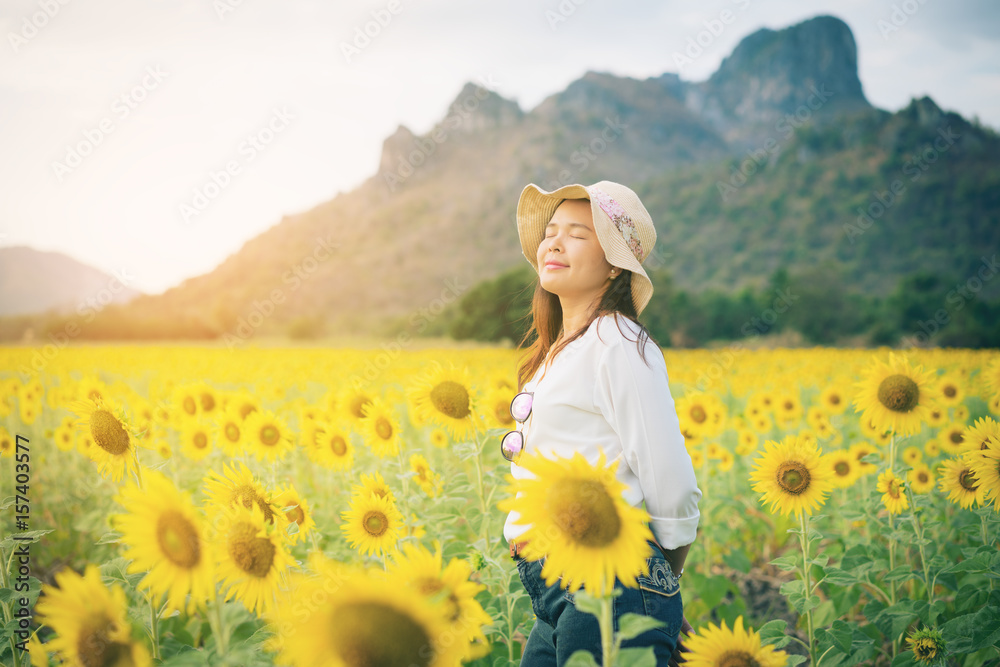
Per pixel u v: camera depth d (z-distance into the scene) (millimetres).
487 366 9914
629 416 1556
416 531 2658
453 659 1209
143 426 1870
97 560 3541
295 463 4258
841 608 3197
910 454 4078
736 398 7961
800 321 41938
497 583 2334
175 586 1170
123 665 1195
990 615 2227
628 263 1734
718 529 3758
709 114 155250
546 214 2051
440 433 4156
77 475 4844
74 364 12555
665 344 39062
